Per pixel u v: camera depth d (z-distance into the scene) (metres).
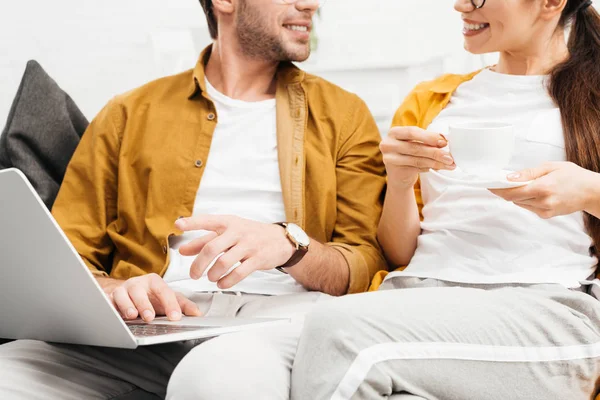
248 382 1.09
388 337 1.11
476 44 1.60
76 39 2.28
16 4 2.29
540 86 1.58
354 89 2.20
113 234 1.80
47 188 1.89
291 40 1.84
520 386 1.17
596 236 1.47
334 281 1.65
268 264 1.47
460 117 1.64
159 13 2.26
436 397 1.13
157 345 1.46
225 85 1.89
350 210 1.78
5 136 1.91
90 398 1.38
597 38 1.56
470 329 1.15
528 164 1.53
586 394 1.25
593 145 1.48
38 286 1.21
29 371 1.33
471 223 1.52
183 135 1.81
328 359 1.09
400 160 1.46
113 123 1.86
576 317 1.24
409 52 2.16
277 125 1.80
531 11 1.55
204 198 1.79
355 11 2.20
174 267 1.72
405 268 1.63
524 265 1.46
